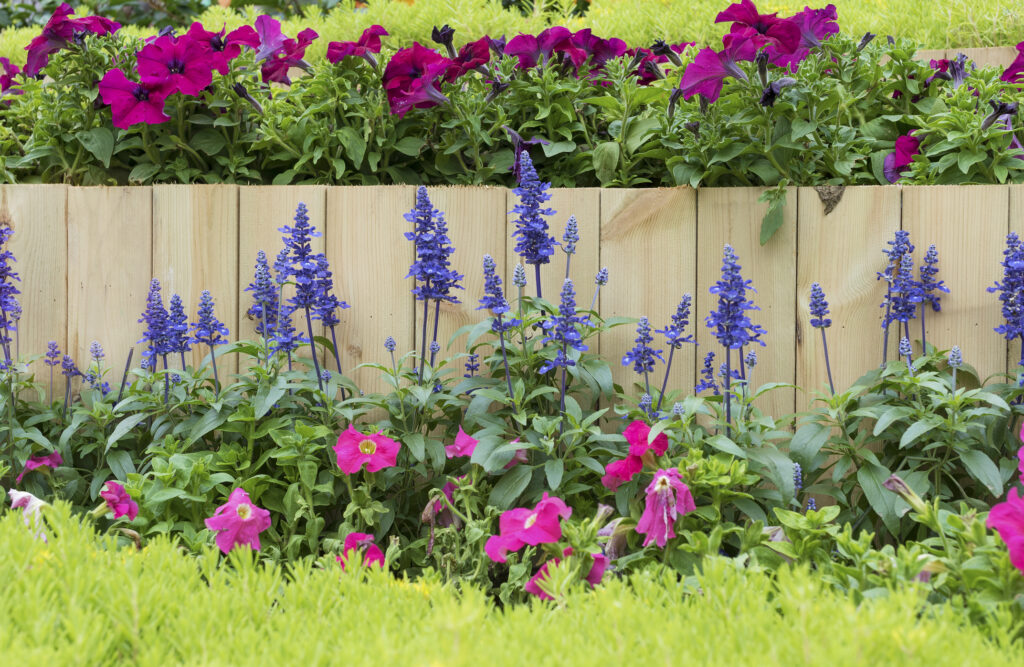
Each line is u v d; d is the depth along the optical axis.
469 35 4.26
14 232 2.68
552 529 1.85
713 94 2.57
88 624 1.14
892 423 2.31
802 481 2.24
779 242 2.55
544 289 2.65
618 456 2.30
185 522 2.08
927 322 2.48
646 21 4.42
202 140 2.87
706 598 1.29
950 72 3.02
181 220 2.67
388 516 2.26
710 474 1.99
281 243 2.67
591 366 2.39
